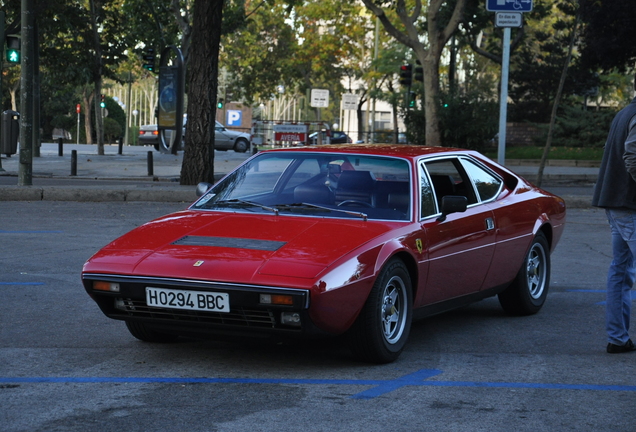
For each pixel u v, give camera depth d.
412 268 5.48
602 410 4.36
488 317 6.95
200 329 4.95
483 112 32.34
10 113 21.47
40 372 4.97
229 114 54.06
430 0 28.05
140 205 14.83
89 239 10.67
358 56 57.66
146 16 35.12
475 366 5.28
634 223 5.40
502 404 4.45
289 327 4.78
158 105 28.97
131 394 4.53
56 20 31.36
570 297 7.80
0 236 10.74
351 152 6.13
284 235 5.21
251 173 6.24
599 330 6.44
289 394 4.56
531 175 24.80
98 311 6.77
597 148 36.47
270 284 4.66
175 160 29.83
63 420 4.06
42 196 15.30
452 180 6.40
